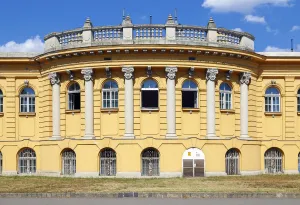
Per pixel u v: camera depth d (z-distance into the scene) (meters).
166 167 35.25
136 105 36.34
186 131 36.69
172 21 36.25
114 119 36.56
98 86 36.88
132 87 36.25
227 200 21.16
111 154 35.78
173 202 20.55
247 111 38.97
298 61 40.81
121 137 35.81
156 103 36.62
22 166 40.03
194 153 35.62
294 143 40.06
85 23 36.81
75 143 35.97
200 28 36.91
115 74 36.75
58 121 38.09
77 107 37.75
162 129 36.25
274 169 39.97
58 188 26.59
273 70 41.06
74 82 37.88
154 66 36.06
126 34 36.03
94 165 35.56
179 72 36.78
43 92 39.78
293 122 40.91
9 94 40.62
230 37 38.41
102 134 36.62
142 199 21.58
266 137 40.56
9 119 40.47
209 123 36.75
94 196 22.56
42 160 38.56
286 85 41.06
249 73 39.09
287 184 28.64
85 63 36.66
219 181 31.16
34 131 40.31
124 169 35.12
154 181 31.25
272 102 41.22
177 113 36.53
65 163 36.91
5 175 39.00
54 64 38.25
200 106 37.03
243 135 38.44
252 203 20.22
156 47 35.50
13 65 40.69
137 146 35.25
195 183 29.59
